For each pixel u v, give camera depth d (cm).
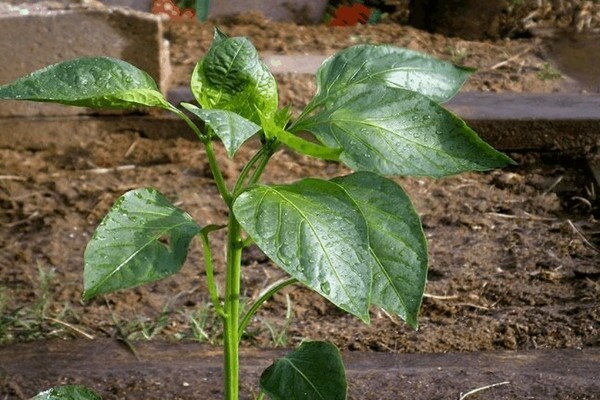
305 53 776
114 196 613
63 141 665
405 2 938
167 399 416
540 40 822
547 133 663
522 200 623
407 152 262
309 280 236
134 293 517
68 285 525
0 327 474
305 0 878
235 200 249
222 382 427
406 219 256
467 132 262
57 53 649
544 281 534
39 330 477
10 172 638
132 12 652
